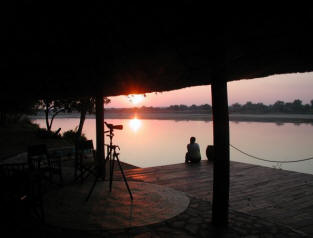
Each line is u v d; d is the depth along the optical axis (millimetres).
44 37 3947
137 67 5895
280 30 3488
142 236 4180
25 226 4410
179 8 3129
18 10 3109
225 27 3580
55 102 20406
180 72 6238
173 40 4109
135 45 4309
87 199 5852
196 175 8734
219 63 4227
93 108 20641
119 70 6242
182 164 10633
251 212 5422
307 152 21094
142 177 8445
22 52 4699
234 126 61812
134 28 3631
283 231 4418
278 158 19062
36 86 8836
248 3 2982
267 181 7973
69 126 50281
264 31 3566
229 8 3154
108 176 8602
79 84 8305
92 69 6188
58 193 6414
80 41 4141
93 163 7633
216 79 4340
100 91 8211
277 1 2830
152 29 3695
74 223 4621
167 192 6609
